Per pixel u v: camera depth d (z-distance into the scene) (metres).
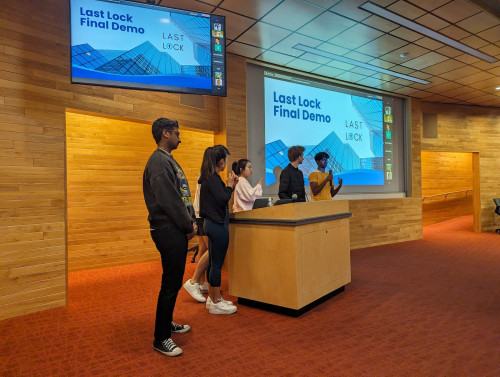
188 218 2.22
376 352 2.31
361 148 7.16
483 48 5.31
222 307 3.05
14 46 3.19
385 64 5.94
